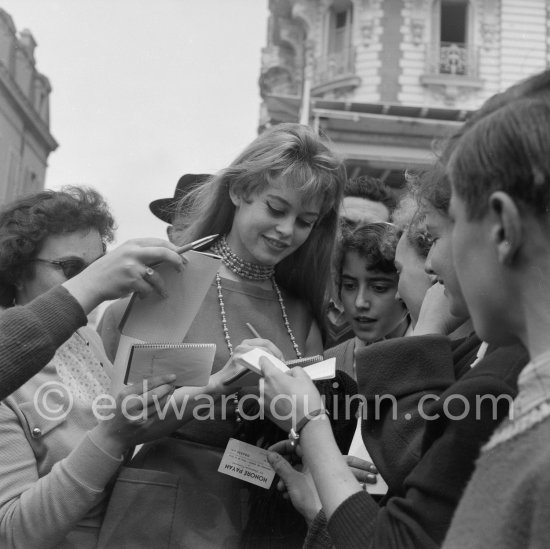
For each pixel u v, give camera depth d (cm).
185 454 176
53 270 176
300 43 1739
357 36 1538
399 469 130
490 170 79
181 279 149
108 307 205
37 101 1872
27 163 1873
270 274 205
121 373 164
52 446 159
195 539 166
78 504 147
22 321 129
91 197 188
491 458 76
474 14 1509
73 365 175
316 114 785
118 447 152
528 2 1506
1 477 151
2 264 175
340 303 242
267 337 197
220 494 174
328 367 151
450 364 140
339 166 199
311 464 125
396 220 212
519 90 83
